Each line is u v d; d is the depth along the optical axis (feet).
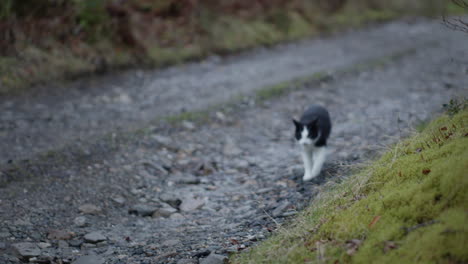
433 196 9.39
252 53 44.16
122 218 15.35
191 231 14.06
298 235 10.92
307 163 17.88
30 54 29.99
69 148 20.12
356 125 24.62
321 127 17.94
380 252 8.80
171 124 24.59
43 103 26.66
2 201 15.24
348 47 49.75
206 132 24.30
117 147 20.89
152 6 41.50
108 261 12.16
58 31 32.76
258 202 15.94
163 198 16.79
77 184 17.22
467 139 10.78
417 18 70.69
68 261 12.27
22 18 31.50
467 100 13.61
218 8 46.75
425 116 23.04
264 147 22.90
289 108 28.96
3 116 23.90
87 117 25.16
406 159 11.53
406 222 9.23
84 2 35.40
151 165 19.58
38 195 16.05
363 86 34.40
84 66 32.17
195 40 41.39
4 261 11.91
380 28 62.90
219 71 37.29
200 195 17.30
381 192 10.70
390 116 25.54
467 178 9.10
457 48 49.19
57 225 14.39
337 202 11.92
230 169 20.10
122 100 28.66
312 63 41.27
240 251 11.69
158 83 32.94
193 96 30.40
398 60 43.88
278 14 52.37
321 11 60.95
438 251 8.08
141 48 36.86
